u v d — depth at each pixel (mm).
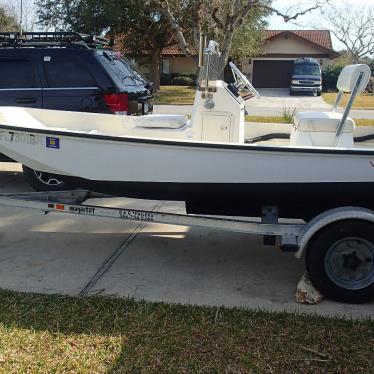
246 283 4188
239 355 3115
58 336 3293
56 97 6711
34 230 5371
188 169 3969
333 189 3873
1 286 4055
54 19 26094
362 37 36688
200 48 4648
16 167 8180
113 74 6789
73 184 4383
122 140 3971
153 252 4809
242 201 4145
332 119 4488
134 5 24469
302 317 3566
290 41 36875
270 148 3781
